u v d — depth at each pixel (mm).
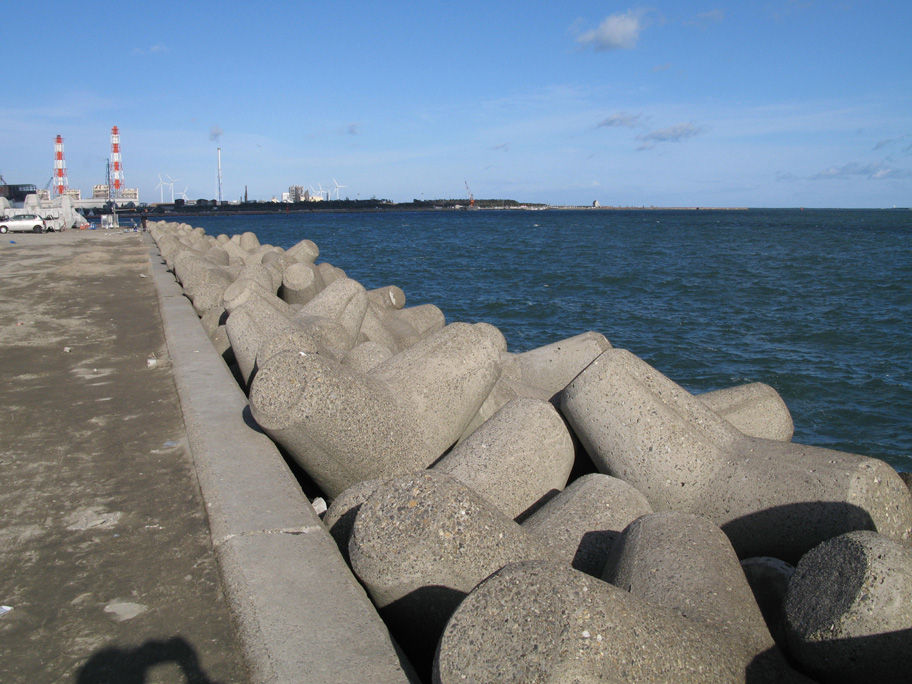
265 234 77625
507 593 2363
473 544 3090
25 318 10305
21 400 5992
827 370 14477
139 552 3418
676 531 3586
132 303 11789
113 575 3227
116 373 6914
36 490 4129
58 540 3543
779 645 3244
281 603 2848
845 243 60750
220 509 3660
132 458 4598
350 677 2430
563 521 4125
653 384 5012
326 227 102062
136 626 2859
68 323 9875
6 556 3398
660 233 80812
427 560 3025
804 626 3068
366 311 9492
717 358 15633
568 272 34031
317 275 12898
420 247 53656
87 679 2566
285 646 2586
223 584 3111
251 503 3719
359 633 2670
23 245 28891
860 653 2926
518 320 20766
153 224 39406
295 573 3066
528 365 8008
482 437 4801
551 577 2398
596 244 58375
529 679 2184
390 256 44094
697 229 93375
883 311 22234
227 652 2688
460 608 2383
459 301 24172
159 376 6746
